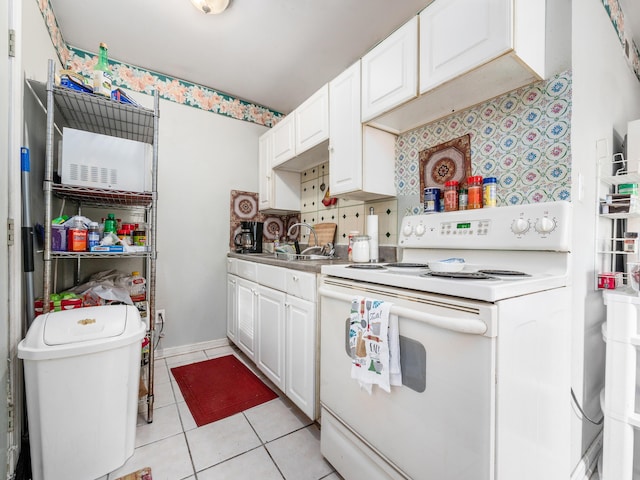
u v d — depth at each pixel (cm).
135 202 186
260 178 277
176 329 241
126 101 155
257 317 201
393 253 178
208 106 254
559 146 112
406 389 89
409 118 156
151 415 153
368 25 176
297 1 158
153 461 126
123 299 159
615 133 155
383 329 92
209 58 210
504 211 117
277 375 175
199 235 251
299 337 153
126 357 118
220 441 140
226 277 265
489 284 75
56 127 159
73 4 160
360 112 163
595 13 132
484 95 130
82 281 194
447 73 118
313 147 204
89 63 203
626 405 109
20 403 119
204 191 253
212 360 229
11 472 110
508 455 75
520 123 124
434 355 81
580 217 115
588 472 120
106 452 114
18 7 116
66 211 180
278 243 256
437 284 82
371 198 191
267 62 214
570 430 105
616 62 159
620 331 111
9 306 113
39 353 100
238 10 165
